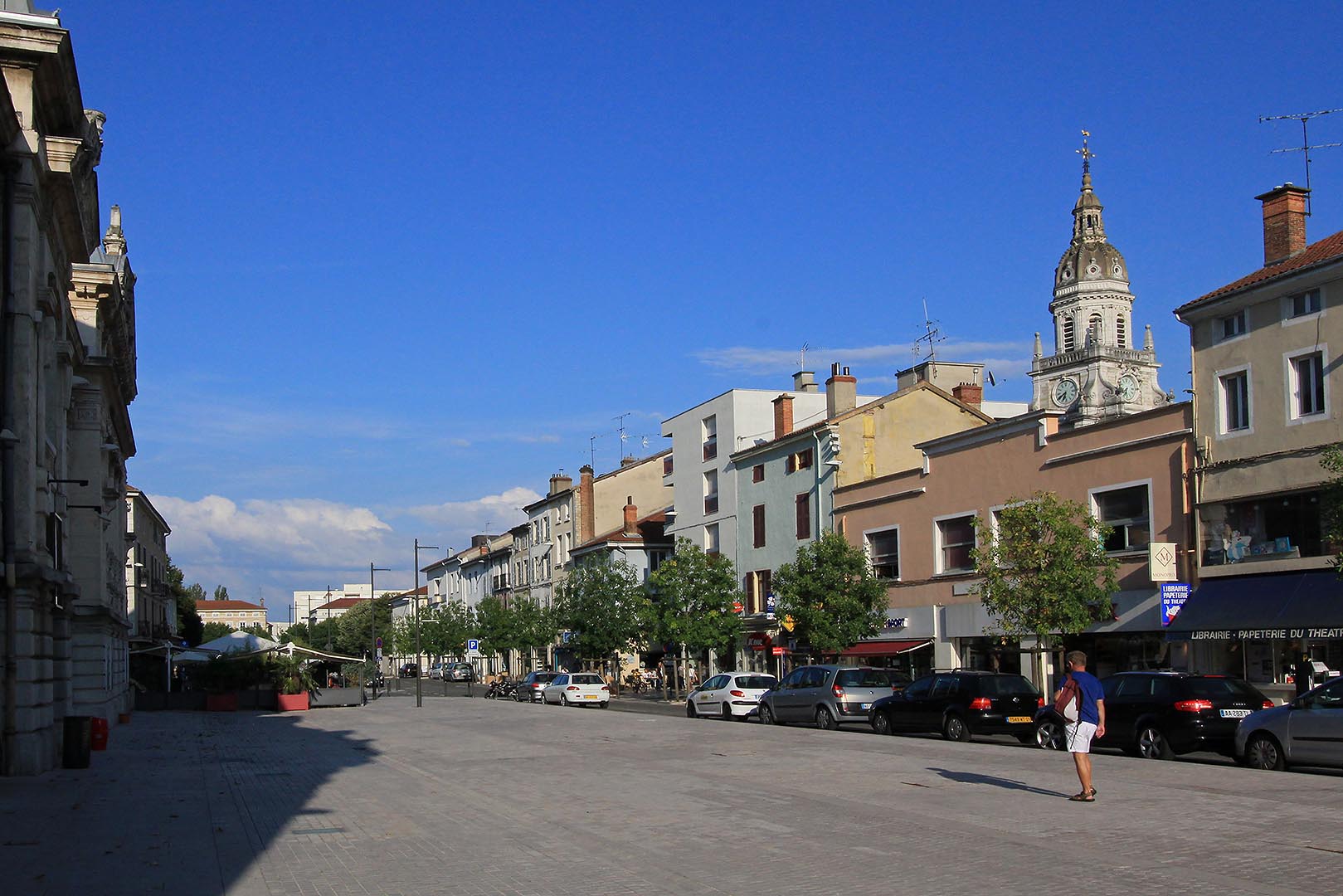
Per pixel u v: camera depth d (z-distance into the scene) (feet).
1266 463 92.12
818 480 160.04
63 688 83.56
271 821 49.03
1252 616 89.10
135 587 206.49
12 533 66.08
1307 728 59.88
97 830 46.80
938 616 131.03
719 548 191.21
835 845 39.81
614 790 57.82
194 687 185.78
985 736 96.48
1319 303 89.40
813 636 129.08
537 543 295.89
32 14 71.61
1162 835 40.88
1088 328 458.09
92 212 101.19
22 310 68.28
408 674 411.13
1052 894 31.50
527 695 195.62
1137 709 71.67
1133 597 103.24
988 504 124.57
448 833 44.96
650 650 228.22
